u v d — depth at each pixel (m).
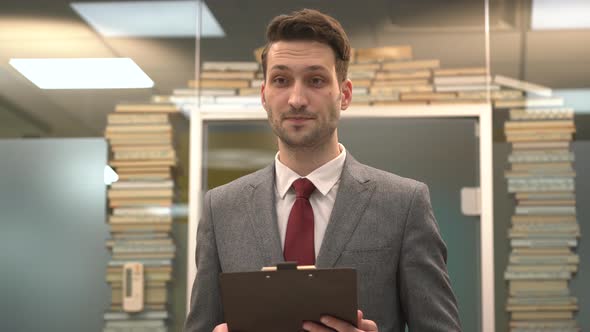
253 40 4.02
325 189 1.96
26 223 3.95
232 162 3.95
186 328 1.98
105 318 3.87
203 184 3.94
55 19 4.08
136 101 4.00
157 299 3.85
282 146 1.99
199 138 3.95
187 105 3.98
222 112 3.97
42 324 3.89
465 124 3.91
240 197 2.03
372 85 3.96
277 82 1.90
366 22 3.99
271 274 1.62
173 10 4.06
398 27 3.97
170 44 4.04
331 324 1.66
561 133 3.81
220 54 4.02
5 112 4.03
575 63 3.85
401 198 1.94
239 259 1.93
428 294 1.88
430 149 3.90
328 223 1.91
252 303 1.64
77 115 4.00
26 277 3.92
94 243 3.92
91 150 3.97
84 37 4.06
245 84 3.99
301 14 1.91
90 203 3.94
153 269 3.88
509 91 3.87
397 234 1.91
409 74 3.94
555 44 3.88
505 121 3.85
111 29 4.06
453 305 1.91
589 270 3.71
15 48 4.06
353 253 1.88
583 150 3.79
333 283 1.62
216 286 1.99
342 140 3.96
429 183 3.89
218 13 4.05
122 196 3.93
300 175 1.99
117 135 3.97
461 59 3.92
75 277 3.91
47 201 3.96
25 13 4.09
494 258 3.77
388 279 1.89
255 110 3.96
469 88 3.90
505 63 3.89
